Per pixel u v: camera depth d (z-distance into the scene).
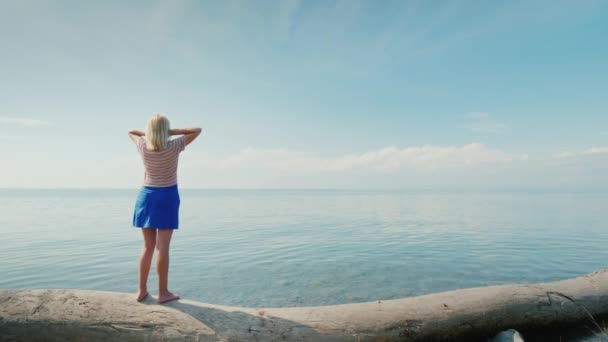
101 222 24.05
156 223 3.51
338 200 79.25
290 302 6.69
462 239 15.27
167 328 3.43
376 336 3.81
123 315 3.49
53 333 3.32
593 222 23.44
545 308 4.50
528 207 44.41
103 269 9.39
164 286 3.75
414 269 9.34
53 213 34.41
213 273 9.00
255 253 12.02
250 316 3.76
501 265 9.75
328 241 14.87
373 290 7.43
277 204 58.41
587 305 4.71
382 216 30.42
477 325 4.21
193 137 3.83
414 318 4.04
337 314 3.96
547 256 11.09
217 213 34.91
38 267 9.63
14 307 3.40
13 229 19.48
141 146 3.71
